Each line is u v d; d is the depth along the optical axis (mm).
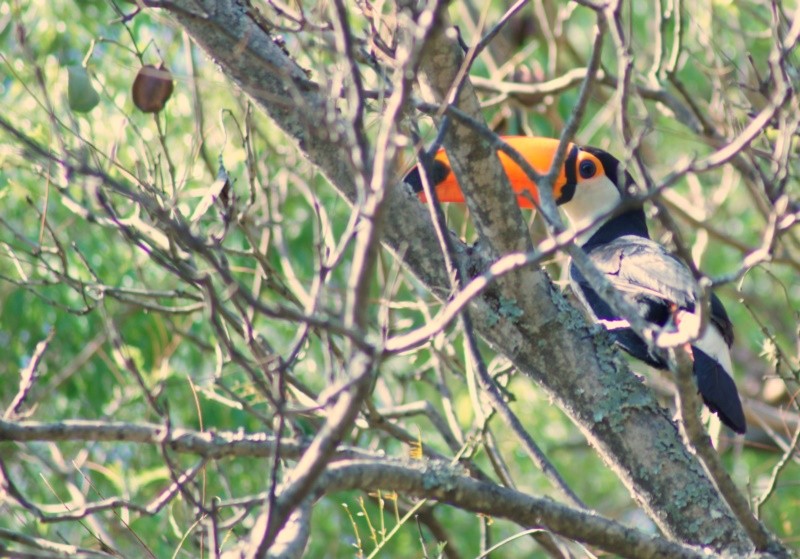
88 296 11836
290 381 9789
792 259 14344
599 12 7488
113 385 13898
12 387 13648
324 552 14195
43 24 13242
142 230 9305
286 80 7609
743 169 11336
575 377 9047
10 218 13289
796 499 15227
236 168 12992
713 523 8703
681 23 12211
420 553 14383
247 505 6879
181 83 12867
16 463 13023
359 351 6156
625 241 11352
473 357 8492
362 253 5898
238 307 7188
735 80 12398
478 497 7328
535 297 9023
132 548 12188
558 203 12539
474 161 8516
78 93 8867
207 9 8688
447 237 7996
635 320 6770
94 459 13242
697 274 9859
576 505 8414
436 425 11016
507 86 13922
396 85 6562
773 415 15438
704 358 10102
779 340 16703
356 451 7570
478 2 17531
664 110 13977
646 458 8891
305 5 10094
